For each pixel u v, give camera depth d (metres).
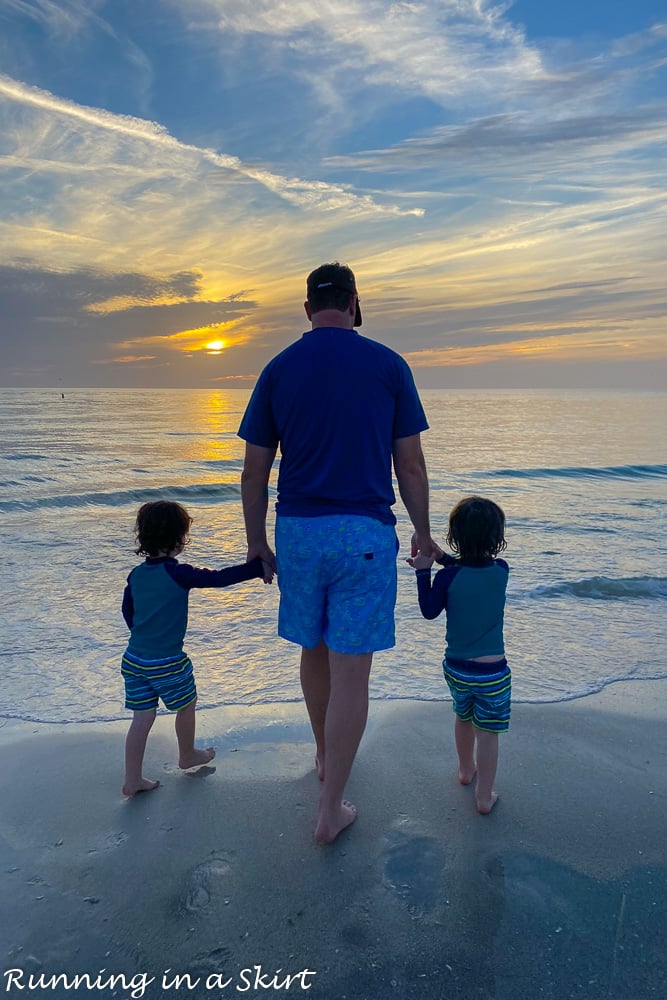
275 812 2.67
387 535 2.46
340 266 2.54
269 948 1.96
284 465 2.50
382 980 1.84
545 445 23.84
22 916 2.09
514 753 3.19
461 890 2.20
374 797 2.78
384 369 2.42
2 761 3.12
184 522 2.95
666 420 41.06
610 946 1.96
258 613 5.53
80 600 5.84
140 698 2.82
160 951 1.95
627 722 3.56
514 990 1.81
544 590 6.15
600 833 2.53
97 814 2.67
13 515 10.04
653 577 6.58
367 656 2.46
